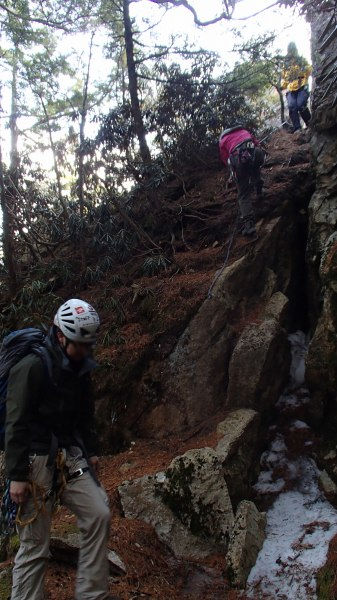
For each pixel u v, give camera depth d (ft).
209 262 18.08
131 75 23.84
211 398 14.79
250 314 16.14
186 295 16.53
